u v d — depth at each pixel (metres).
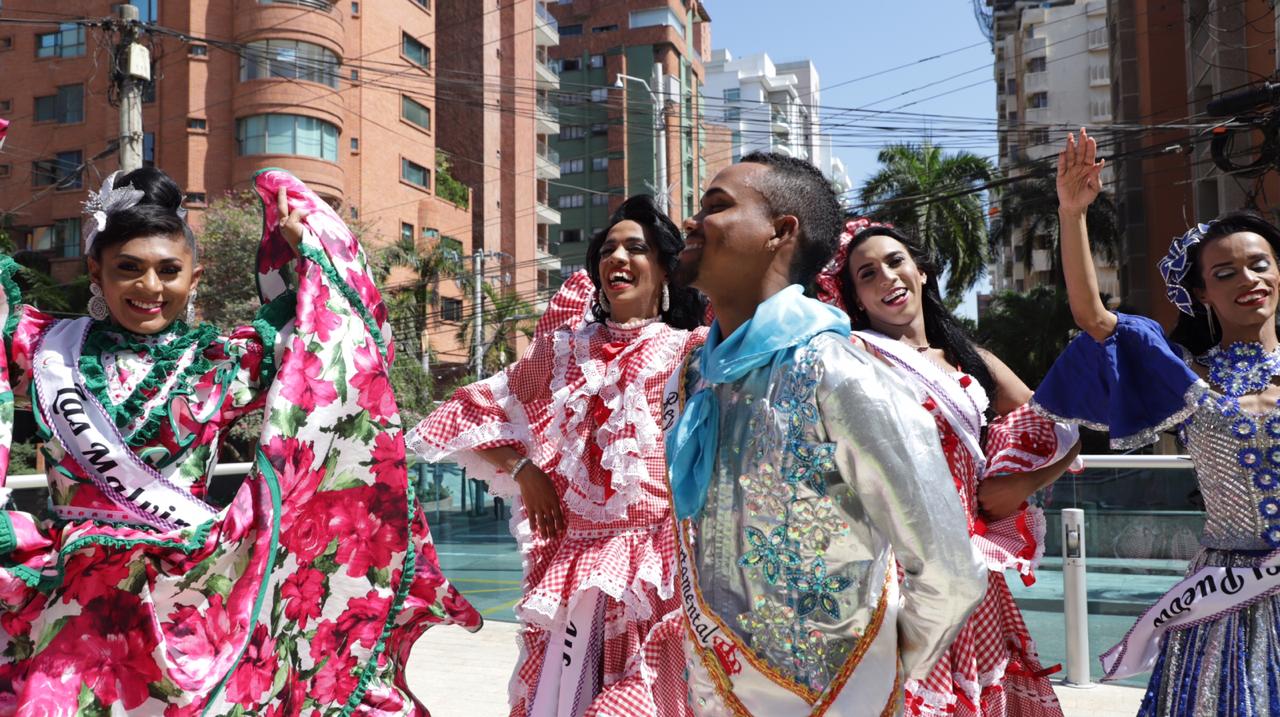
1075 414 3.04
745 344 1.90
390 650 3.56
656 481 3.52
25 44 33.22
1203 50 23.31
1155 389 2.94
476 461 3.86
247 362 3.42
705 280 2.03
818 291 3.59
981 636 3.30
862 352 1.84
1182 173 30.33
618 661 3.47
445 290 38.69
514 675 3.76
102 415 3.16
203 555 3.14
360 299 3.58
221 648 3.18
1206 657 2.85
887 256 3.48
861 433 1.75
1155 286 30.70
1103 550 6.12
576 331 3.84
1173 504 6.00
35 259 32.22
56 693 2.95
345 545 3.46
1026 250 35.66
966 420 3.16
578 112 61.97
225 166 32.06
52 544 3.06
